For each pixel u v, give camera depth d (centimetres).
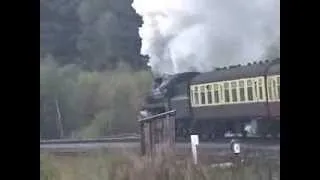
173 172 620
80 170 597
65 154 595
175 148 623
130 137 618
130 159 612
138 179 611
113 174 606
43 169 582
